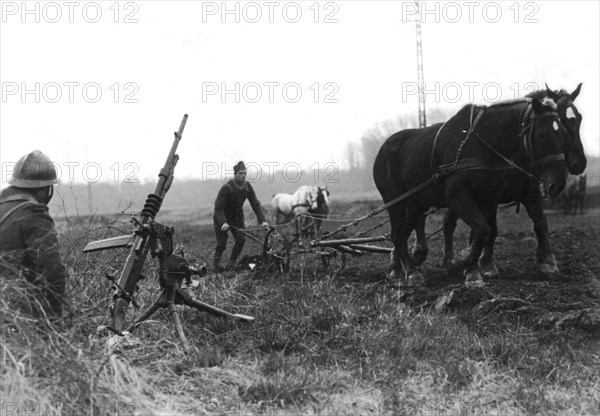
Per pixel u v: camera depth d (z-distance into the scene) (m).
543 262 9.16
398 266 9.17
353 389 4.80
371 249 9.64
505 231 18.34
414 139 8.88
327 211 20.84
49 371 4.01
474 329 6.09
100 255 6.78
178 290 5.57
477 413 4.47
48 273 4.51
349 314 6.18
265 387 4.58
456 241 14.80
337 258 11.62
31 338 4.04
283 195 21.75
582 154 7.50
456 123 8.12
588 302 6.82
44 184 4.76
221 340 5.69
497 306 6.46
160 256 5.51
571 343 5.68
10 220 4.56
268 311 6.37
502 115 7.73
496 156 7.80
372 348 5.46
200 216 35.16
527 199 9.30
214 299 6.64
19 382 3.76
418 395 4.70
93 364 4.16
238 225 10.45
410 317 6.30
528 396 4.61
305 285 7.29
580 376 4.98
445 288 7.41
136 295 6.37
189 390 4.62
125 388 4.23
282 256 9.70
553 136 7.40
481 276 7.96
